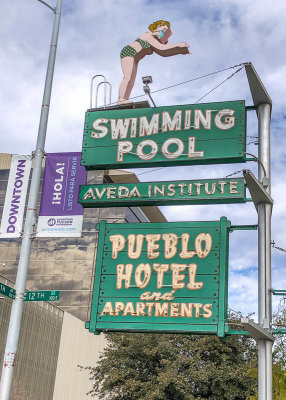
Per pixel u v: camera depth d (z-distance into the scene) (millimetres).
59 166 16375
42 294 15008
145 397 31375
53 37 17797
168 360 32062
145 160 16266
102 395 35500
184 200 15500
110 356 34375
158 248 15391
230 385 31844
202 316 14578
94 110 17141
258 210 15234
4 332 47594
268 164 15711
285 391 23812
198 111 16312
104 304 15258
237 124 15945
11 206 16016
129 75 19750
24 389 50406
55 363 59000
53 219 15773
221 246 15016
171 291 14953
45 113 16844
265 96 16078
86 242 91125
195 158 15898
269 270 14695
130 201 15734
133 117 16766
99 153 16562
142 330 14805
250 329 13555
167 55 19859
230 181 15336
